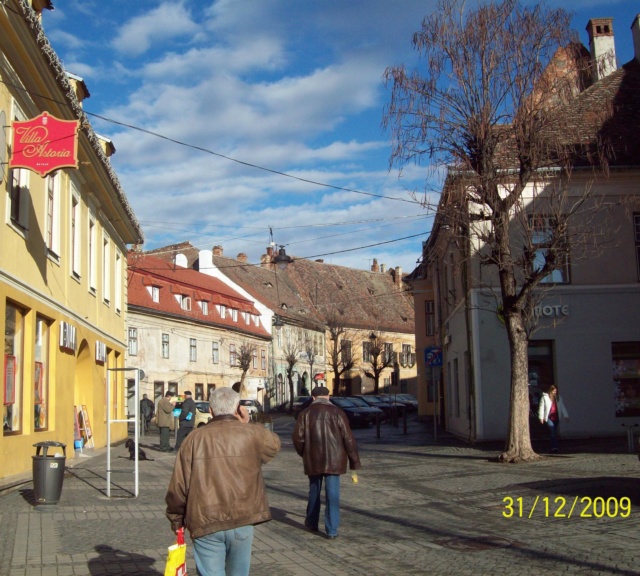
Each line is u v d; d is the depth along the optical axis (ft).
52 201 58.18
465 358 86.58
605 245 77.00
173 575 15.89
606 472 48.37
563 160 59.00
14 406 47.50
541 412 62.95
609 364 77.05
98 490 45.52
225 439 16.62
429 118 57.31
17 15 43.39
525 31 56.80
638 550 26.71
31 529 32.07
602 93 86.48
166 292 179.83
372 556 27.12
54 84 53.01
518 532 31.12
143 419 106.93
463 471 53.62
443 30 57.26
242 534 16.25
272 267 268.62
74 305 64.44
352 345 266.16
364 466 59.62
